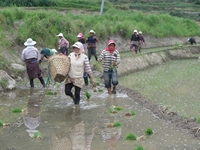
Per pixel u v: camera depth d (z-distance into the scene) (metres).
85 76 15.68
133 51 26.20
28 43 14.76
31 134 8.98
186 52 33.09
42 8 38.06
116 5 56.06
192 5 65.00
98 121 10.22
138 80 17.83
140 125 9.82
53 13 25.86
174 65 25.98
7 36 19.84
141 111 11.38
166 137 8.81
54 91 14.36
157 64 26.41
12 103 12.27
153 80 17.80
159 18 42.44
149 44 35.69
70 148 8.09
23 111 11.09
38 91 14.30
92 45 19.98
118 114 10.98
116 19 35.72
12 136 8.88
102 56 13.45
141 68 23.00
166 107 11.41
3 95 13.50
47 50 15.07
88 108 11.66
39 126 9.73
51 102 12.46
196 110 11.21
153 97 13.36
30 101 12.58
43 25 22.70
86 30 27.41
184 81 17.39
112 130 9.40
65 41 17.98
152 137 8.82
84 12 42.19
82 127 9.66
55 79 11.44
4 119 10.33
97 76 18.22
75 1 47.47
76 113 11.05
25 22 21.84
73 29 25.61
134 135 8.70
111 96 13.61
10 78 14.71
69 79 11.65
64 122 10.12
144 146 8.18
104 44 29.02
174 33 41.59
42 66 19.06
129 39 32.44
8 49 18.62
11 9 23.83
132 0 64.88
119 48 30.20
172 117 10.48
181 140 8.59
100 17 33.19
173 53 31.67
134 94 13.88
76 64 11.49
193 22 48.47
